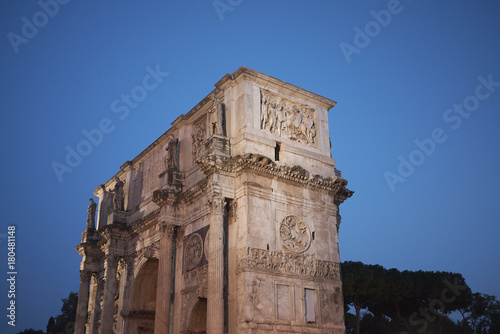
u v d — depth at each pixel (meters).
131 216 47.44
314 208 35.22
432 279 60.41
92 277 53.00
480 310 62.34
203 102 38.41
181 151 40.69
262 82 35.88
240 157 32.12
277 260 31.83
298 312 31.56
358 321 59.75
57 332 81.50
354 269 60.69
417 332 64.38
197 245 35.12
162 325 34.09
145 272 43.28
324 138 38.34
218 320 29.17
